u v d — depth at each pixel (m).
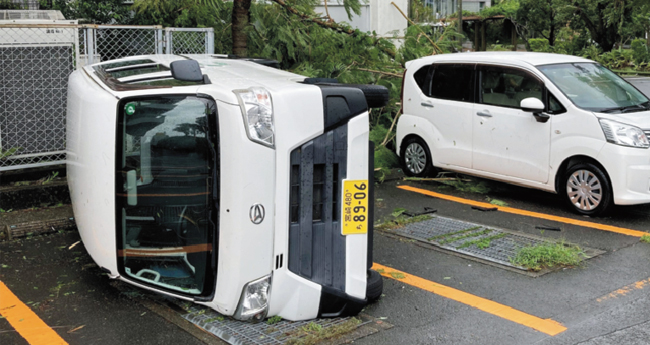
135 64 5.20
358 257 4.20
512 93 7.58
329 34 9.99
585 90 7.26
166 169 4.02
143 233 4.13
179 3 8.92
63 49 7.07
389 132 9.68
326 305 4.16
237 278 3.84
